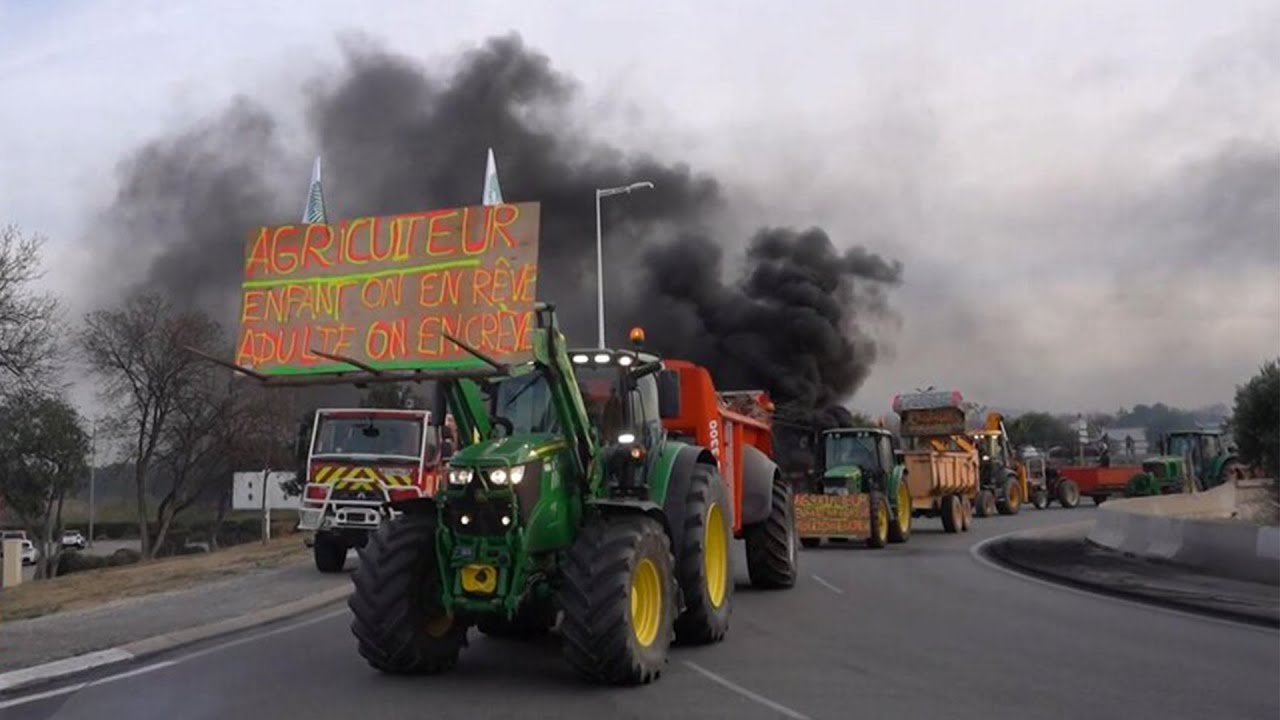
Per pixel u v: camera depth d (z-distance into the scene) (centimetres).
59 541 4594
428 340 1001
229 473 4947
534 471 917
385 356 1013
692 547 1090
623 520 951
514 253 991
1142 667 1026
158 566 2562
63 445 4272
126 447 4584
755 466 1596
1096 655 1087
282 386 1048
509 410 1040
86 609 1488
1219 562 1842
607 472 1017
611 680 896
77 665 1005
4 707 852
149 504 5634
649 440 1115
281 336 1045
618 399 1056
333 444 1947
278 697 871
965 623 1293
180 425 4572
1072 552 2289
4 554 3128
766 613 1373
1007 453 4175
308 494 1930
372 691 891
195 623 1291
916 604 1470
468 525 902
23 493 4312
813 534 2505
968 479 3281
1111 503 2733
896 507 2672
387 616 922
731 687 902
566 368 958
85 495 6206
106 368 4484
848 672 973
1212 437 4572
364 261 1034
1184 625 1302
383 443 1933
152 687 923
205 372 4562
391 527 952
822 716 805
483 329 985
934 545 2628
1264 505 2434
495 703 844
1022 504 4941
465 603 899
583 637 876
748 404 1680
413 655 929
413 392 2455
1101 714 829
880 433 2722
